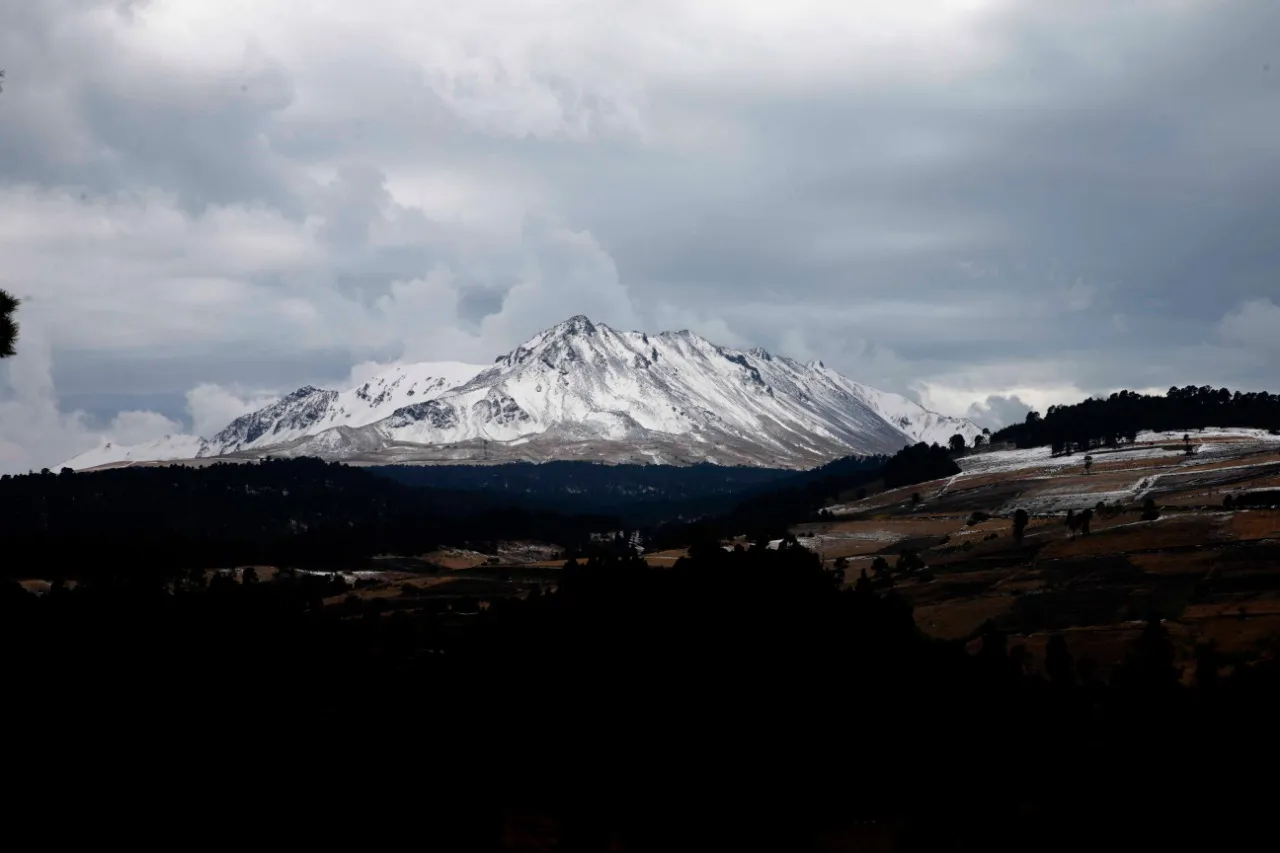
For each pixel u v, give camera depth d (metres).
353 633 187.75
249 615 180.00
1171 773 135.62
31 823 122.94
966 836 127.88
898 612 184.00
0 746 132.50
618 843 127.50
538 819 132.00
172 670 154.38
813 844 127.75
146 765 134.12
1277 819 125.88
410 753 143.12
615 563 195.38
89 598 173.50
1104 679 173.62
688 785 140.00
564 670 162.50
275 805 129.62
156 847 120.81
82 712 140.88
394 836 125.31
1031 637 197.38
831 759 145.50
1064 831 127.38
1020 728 153.25
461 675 165.62
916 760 145.50
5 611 161.38
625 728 150.25
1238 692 148.25
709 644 163.50
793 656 161.12
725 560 188.38
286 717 150.75
